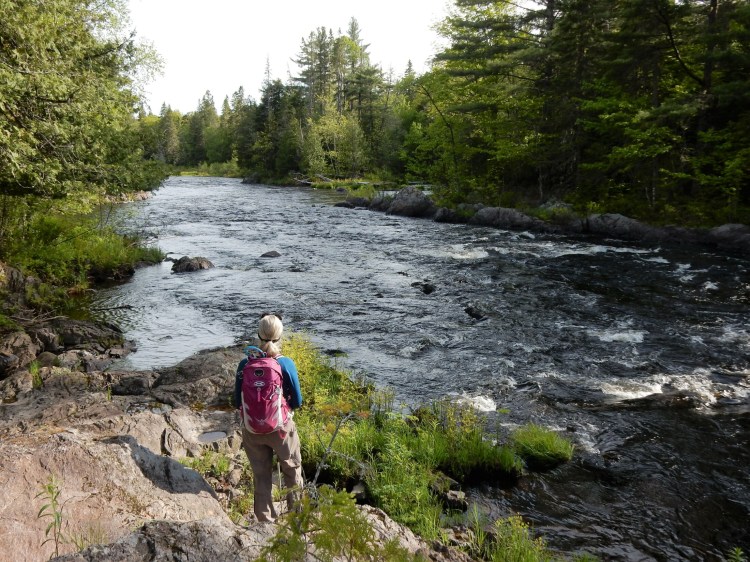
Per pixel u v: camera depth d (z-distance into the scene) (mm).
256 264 19906
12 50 9641
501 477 6477
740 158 24219
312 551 2902
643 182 29688
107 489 3996
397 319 13148
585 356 10602
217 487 5273
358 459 6398
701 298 14984
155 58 14914
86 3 14000
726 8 25078
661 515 5750
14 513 3418
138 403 7789
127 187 14914
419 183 58375
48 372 8820
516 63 34156
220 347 10453
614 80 29938
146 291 15891
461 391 8945
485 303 14445
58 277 15867
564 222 28688
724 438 7379
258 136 91188
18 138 9930
